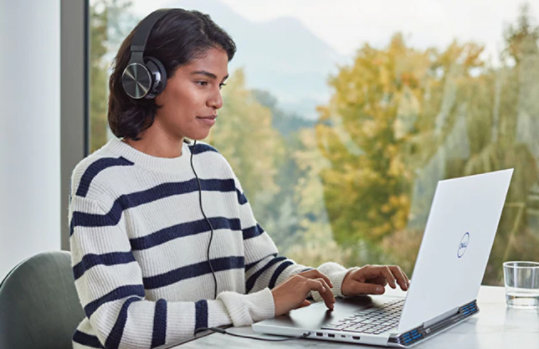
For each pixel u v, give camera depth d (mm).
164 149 1629
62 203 2471
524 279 1517
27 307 1556
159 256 1549
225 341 1270
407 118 2307
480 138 2244
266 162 2441
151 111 1592
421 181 2307
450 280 1330
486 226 1426
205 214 1675
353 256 2385
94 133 2492
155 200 1576
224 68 1586
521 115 2203
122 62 1584
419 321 1260
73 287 1678
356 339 1237
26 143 2383
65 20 2441
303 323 1337
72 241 1455
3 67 2311
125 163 1560
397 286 1725
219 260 1678
